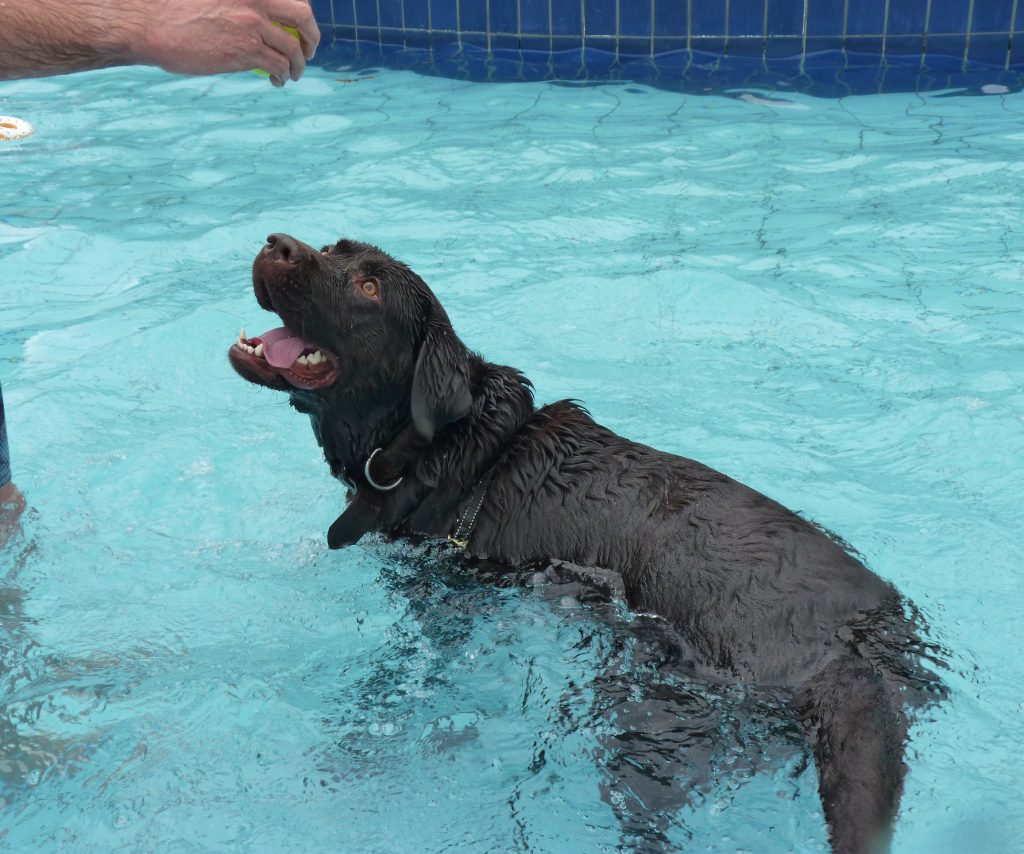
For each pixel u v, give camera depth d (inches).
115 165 161.8
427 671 84.7
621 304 120.3
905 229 131.5
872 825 73.0
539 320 118.3
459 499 89.4
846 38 205.0
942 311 117.5
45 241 134.3
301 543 94.3
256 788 78.4
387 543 91.2
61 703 82.3
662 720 80.4
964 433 102.5
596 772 79.0
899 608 82.0
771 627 80.2
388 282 89.3
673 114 177.6
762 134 165.8
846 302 119.6
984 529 93.6
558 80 200.8
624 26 213.8
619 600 84.0
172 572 91.6
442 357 89.0
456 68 212.1
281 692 83.4
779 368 111.5
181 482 99.8
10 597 89.1
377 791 78.4
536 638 85.0
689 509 84.5
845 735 75.9
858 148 157.2
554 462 88.3
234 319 118.5
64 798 77.7
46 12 78.6
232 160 162.7
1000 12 195.5
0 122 177.3
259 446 103.9
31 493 98.0
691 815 76.9
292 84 204.4
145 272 128.1
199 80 209.3
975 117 168.1
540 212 138.3
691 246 130.1
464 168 155.2
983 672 82.9
